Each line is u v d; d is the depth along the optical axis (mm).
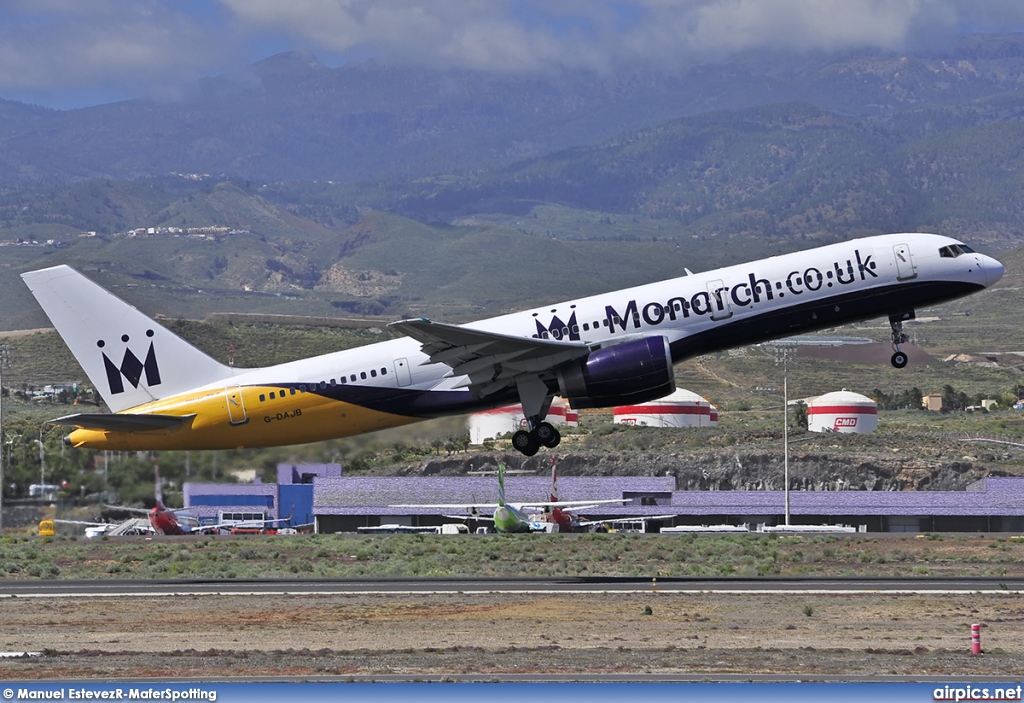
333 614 151875
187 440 188875
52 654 125812
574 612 149750
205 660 121312
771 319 183625
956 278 186250
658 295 183625
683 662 117500
